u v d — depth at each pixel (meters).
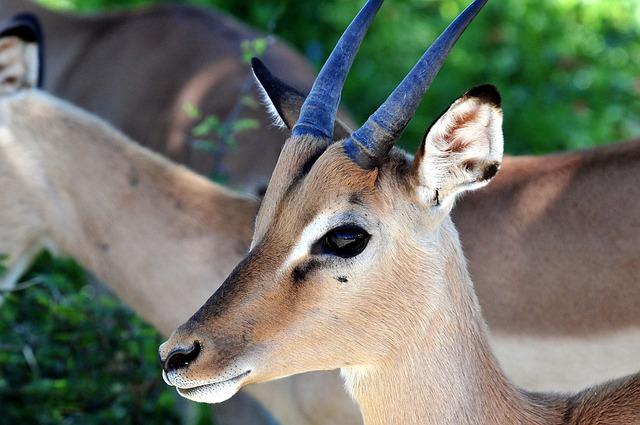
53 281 12.53
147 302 11.08
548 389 10.73
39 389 11.62
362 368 8.23
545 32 19.80
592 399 8.49
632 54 20.39
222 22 16.03
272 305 7.77
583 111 19.02
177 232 10.91
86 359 12.04
